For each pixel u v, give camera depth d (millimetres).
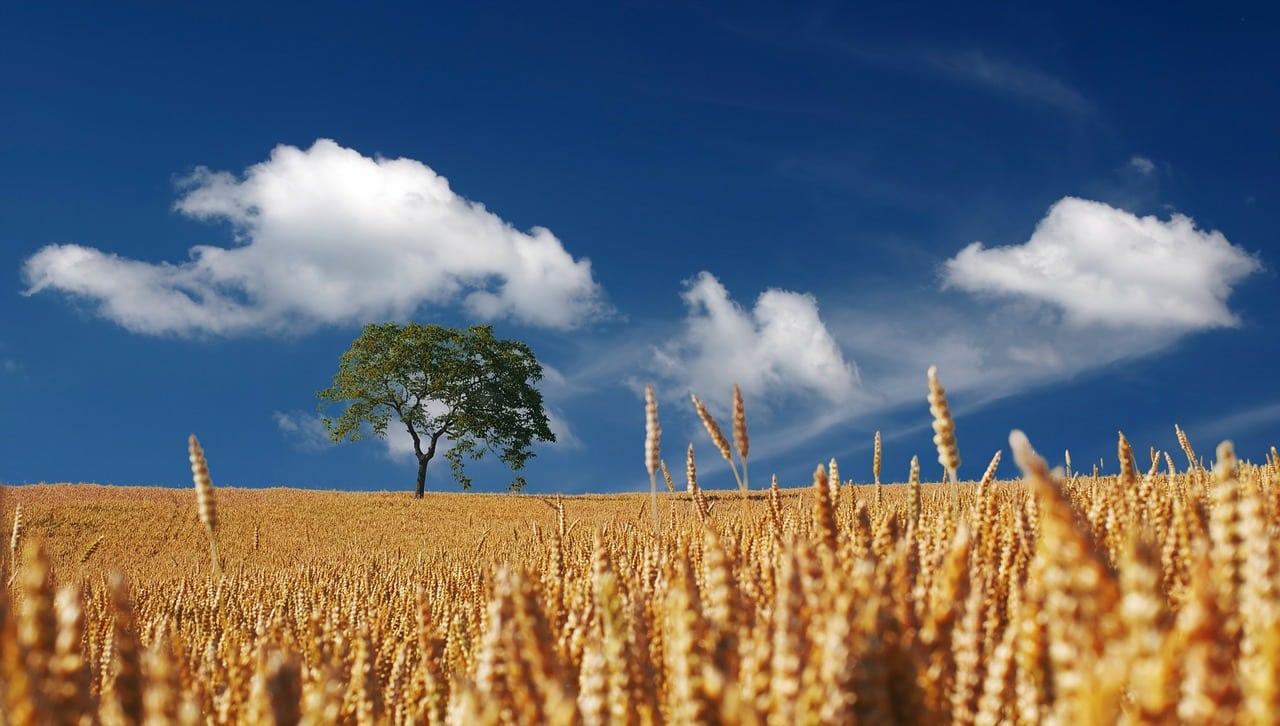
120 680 1572
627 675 1657
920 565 2281
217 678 2742
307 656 3055
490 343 61312
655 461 3312
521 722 1532
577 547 4680
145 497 51250
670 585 2342
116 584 1617
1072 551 1044
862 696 1249
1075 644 1077
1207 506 2590
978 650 1571
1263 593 1223
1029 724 1463
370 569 8938
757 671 1362
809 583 1505
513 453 60531
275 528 43531
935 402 2596
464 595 5363
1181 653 963
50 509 43750
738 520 4652
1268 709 993
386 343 60406
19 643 1254
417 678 2508
